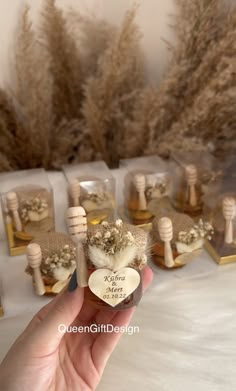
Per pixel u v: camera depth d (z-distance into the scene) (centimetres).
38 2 42
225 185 41
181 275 35
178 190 42
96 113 44
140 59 45
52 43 42
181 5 42
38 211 37
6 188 39
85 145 48
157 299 34
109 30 44
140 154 48
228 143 45
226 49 39
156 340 31
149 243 29
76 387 27
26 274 35
